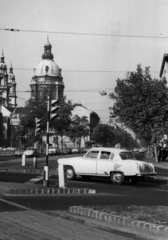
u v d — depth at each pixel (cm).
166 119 4825
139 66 4944
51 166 3578
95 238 742
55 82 16525
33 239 718
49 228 823
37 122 3319
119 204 1247
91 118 16762
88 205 1208
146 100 4759
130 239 754
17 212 1030
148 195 1559
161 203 1290
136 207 1130
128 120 4856
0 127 14162
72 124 10194
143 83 4809
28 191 1526
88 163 2164
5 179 2114
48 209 1122
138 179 2144
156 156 4928
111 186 1950
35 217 952
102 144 14588
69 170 2233
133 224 886
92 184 2017
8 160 5003
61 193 1550
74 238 735
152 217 953
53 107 1805
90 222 931
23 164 3603
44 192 1540
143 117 4741
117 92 4928
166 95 4828
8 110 16925
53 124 8894
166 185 2114
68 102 9262
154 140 4872
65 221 914
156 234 820
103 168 2108
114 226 894
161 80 4953
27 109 8644
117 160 2084
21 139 9200
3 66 19950
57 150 8075
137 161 2070
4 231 782
